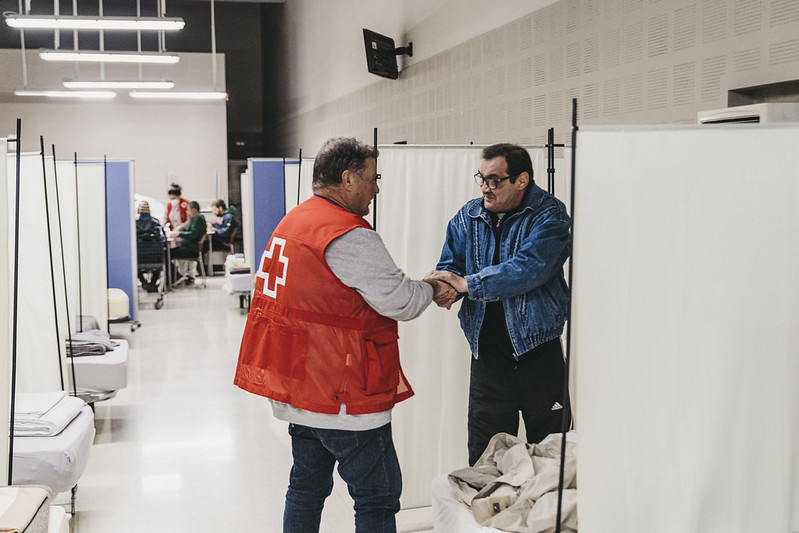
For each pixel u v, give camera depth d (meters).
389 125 8.70
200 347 8.21
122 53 9.16
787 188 2.02
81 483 4.26
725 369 2.05
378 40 7.94
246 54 15.55
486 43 6.11
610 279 1.96
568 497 2.37
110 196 8.83
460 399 3.59
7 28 14.07
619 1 4.38
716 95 3.67
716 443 2.07
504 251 2.92
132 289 8.99
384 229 3.45
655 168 1.96
